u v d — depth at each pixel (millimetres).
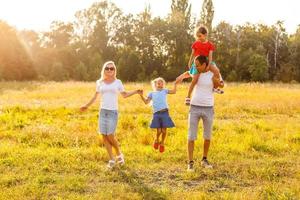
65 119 14867
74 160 8766
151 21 75938
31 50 67812
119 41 78875
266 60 64562
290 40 74250
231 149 9938
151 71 71938
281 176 7969
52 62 66625
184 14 75438
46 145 10320
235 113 17797
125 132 12016
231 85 38719
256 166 8547
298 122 15203
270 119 16281
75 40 80562
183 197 6590
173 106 19297
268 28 76312
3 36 61281
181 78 9273
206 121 8461
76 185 7137
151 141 10844
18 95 26234
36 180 7363
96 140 10648
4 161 8570
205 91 8406
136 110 18188
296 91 30625
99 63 65062
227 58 68438
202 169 8273
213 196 6652
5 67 61094
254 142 10539
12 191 6766
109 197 6555
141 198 6562
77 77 62656
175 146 10234
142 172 8125
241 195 6648
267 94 26938
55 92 28156
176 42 73875
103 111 8344
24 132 11492
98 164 8648
